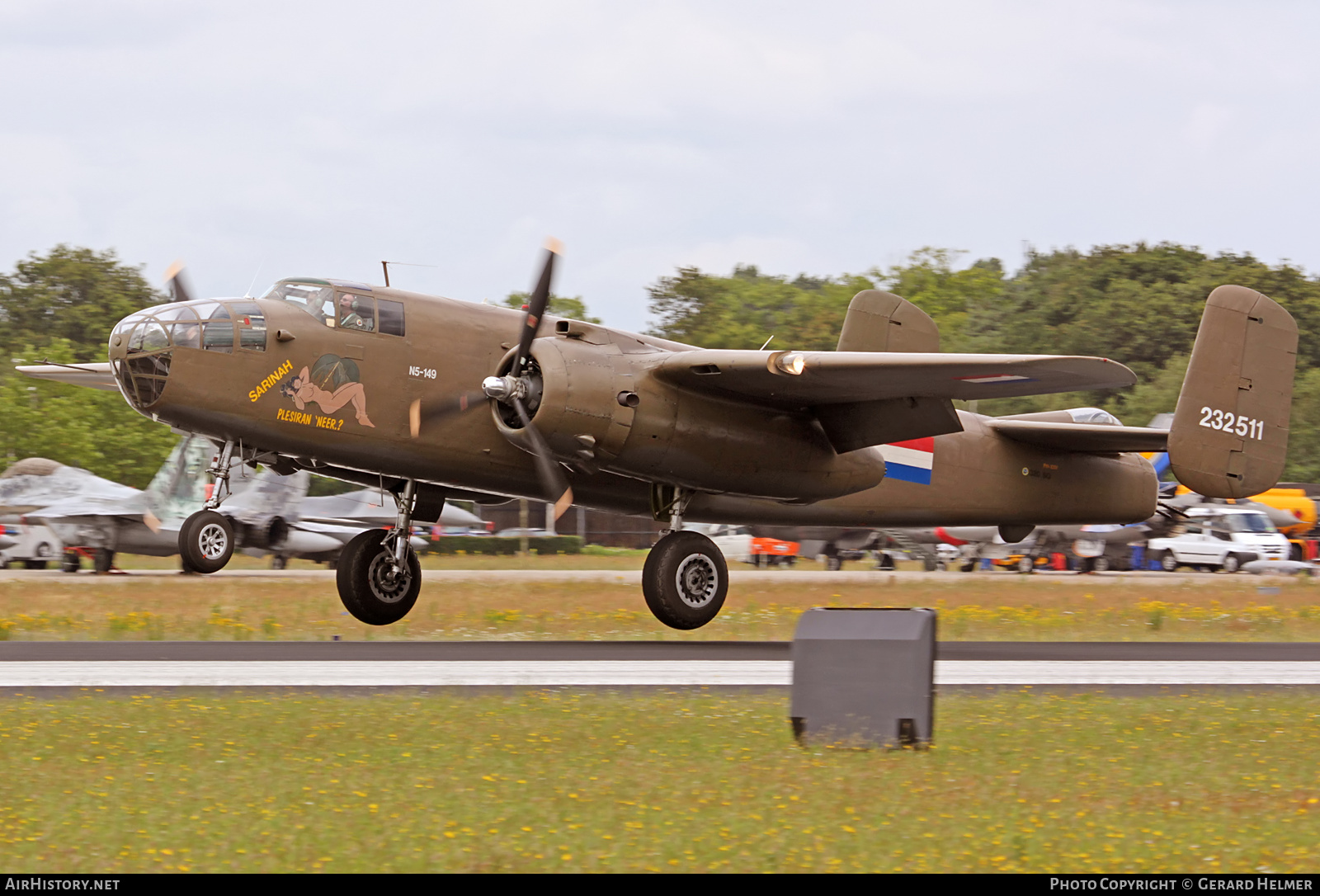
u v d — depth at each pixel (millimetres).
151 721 27688
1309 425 184375
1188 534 120188
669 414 46031
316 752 24906
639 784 22609
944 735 27328
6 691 31703
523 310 45344
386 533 49719
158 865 18094
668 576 48281
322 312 44594
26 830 19609
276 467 49188
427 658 40188
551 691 32938
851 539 120125
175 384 42344
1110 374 40844
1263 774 24406
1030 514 61312
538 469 48469
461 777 22953
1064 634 54938
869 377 44406
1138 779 23719
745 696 32594
